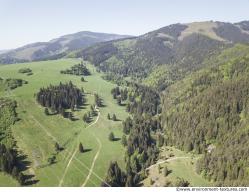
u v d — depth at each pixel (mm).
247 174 193500
